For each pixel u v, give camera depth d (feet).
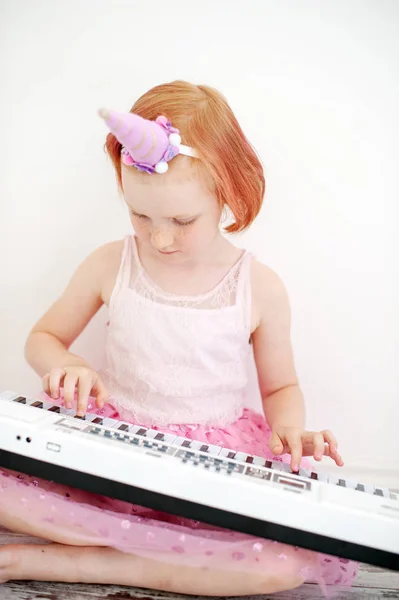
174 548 2.76
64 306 3.69
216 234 3.28
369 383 4.08
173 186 2.84
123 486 2.59
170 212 2.90
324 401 4.13
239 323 3.43
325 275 4.01
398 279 3.94
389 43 3.69
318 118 3.83
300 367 4.12
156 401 3.42
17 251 4.10
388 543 2.46
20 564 2.77
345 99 3.79
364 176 3.87
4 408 2.79
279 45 3.77
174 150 2.78
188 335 3.34
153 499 2.57
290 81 3.80
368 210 3.90
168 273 3.44
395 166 3.83
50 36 3.82
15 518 2.82
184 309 3.36
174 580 2.78
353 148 3.84
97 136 3.92
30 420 2.70
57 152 3.96
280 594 2.90
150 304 3.39
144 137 2.64
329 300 4.04
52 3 3.78
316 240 3.98
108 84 3.87
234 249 3.59
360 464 4.07
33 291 4.15
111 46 3.83
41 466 2.64
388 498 2.63
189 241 3.04
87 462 2.60
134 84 3.87
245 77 3.82
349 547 2.48
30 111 3.91
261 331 3.62
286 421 3.42
